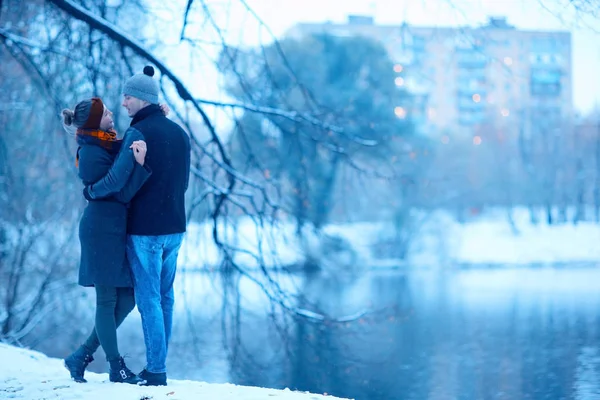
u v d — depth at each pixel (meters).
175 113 8.88
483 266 44.00
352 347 18.11
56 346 17.23
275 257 9.20
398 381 14.72
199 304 16.81
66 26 8.98
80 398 4.32
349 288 28.59
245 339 16.78
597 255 46.47
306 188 10.18
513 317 23.33
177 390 4.57
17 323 14.61
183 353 14.95
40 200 14.75
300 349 10.56
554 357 16.86
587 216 58.41
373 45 36.94
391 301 26.72
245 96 9.75
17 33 10.36
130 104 4.86
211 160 9.22
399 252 39.28
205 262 9.09
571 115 57.81
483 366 16.22
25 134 13.71
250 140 10.47
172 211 4.81
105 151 4.75
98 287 4.79
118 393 4.40
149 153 4.70
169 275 5.02
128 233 4.75
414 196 38.56
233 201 8.98
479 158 59.28
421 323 22.23
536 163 57.97
